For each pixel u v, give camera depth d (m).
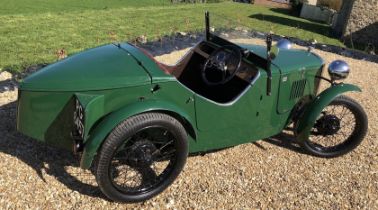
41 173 3.72
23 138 4.23
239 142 4.12
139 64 3.43
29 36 9.12
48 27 10.30
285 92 4.17
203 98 3.55
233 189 3.81
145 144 3.34
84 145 3.14
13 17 11.28
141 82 3.24
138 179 3.66
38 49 8.07
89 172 3.81
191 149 3.80
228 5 23.00
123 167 3.72
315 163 4.38
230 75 3.99
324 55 8.86
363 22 15.77
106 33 10.23
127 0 20.41
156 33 10.64
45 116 3.26
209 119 3.71
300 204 3.70
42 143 4.17
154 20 12.94
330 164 4.38
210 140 3.86
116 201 3.37
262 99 4.00
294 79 4.18
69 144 3.42
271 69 3.99
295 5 24.11
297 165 4.30
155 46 8.07
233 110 3.82
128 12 14.34
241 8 22.25
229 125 3.89
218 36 4.34
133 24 11.87
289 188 3.91
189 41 8.65
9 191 3.45
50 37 9.23
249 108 3.94
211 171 4.04
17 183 3.56
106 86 3.16
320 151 4.45
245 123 4.01
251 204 3.63
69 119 3.29
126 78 3.22
